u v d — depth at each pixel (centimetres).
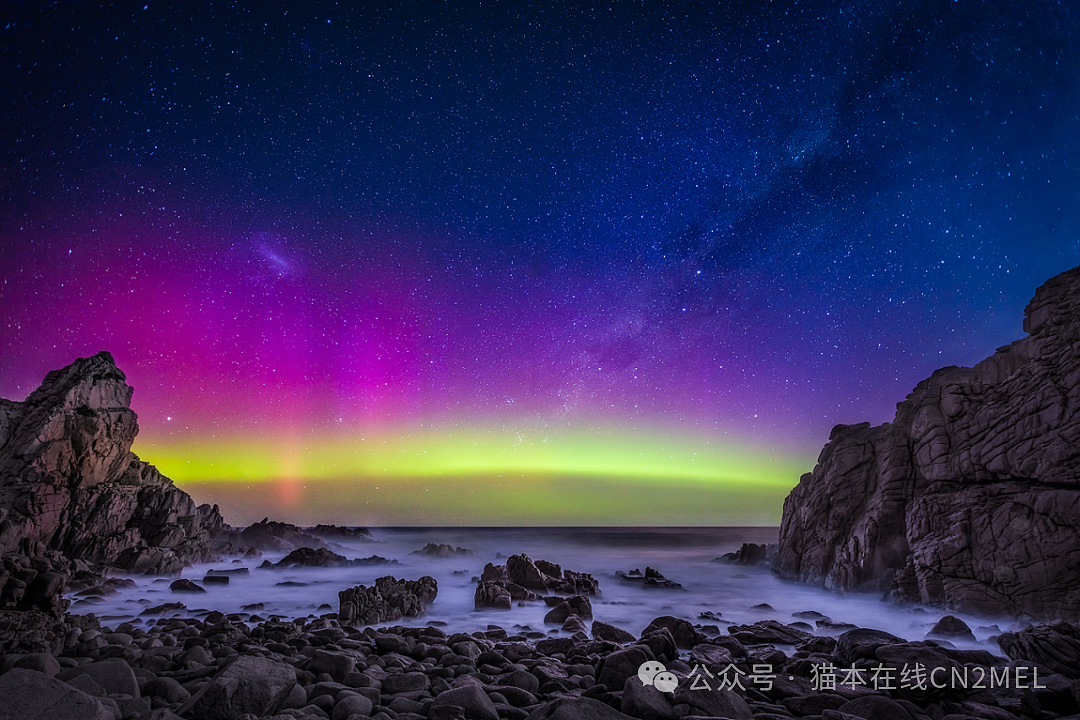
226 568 2441
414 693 682
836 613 1526
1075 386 1379
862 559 1741
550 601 1650
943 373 1914
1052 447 1360
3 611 962
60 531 1981
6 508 1836
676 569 2744
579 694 682
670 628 1023
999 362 1678
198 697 563
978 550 1384
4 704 469
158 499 2298
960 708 647
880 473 1880
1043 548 1268
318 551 2639
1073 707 653
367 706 604
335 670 738
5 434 2019
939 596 1411
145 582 1948
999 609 1283
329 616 1361
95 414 2131
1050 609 1210
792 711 652
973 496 1489
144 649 900
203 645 937
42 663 673
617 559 3381
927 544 1498
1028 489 1390
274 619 1230
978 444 1555
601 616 1519
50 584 1041
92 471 2117
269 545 3152
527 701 659
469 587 2016
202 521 2773
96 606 1509
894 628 1313
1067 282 1581
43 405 2103
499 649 966
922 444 1716
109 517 2111
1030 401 1462
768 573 2372
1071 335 1473
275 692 582
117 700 584
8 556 1102
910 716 619
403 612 1434
